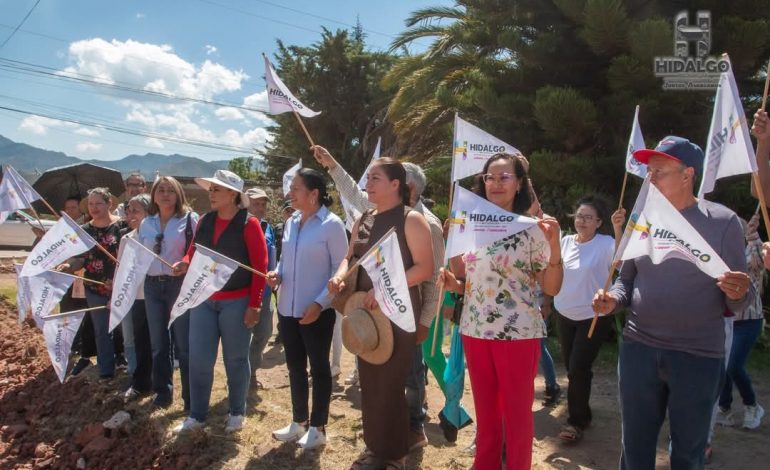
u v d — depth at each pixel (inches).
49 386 257.3
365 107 1227.9
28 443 218.1
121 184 442.6
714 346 111.7
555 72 445.1
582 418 188.5
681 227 105.7
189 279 170.1
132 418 206.4
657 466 174.1
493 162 134.1
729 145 112.8
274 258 253.9
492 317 131.2
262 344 237.5
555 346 324.5
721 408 209.2
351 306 150.3
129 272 181.0
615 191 408.5
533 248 131.0
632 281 124.3
